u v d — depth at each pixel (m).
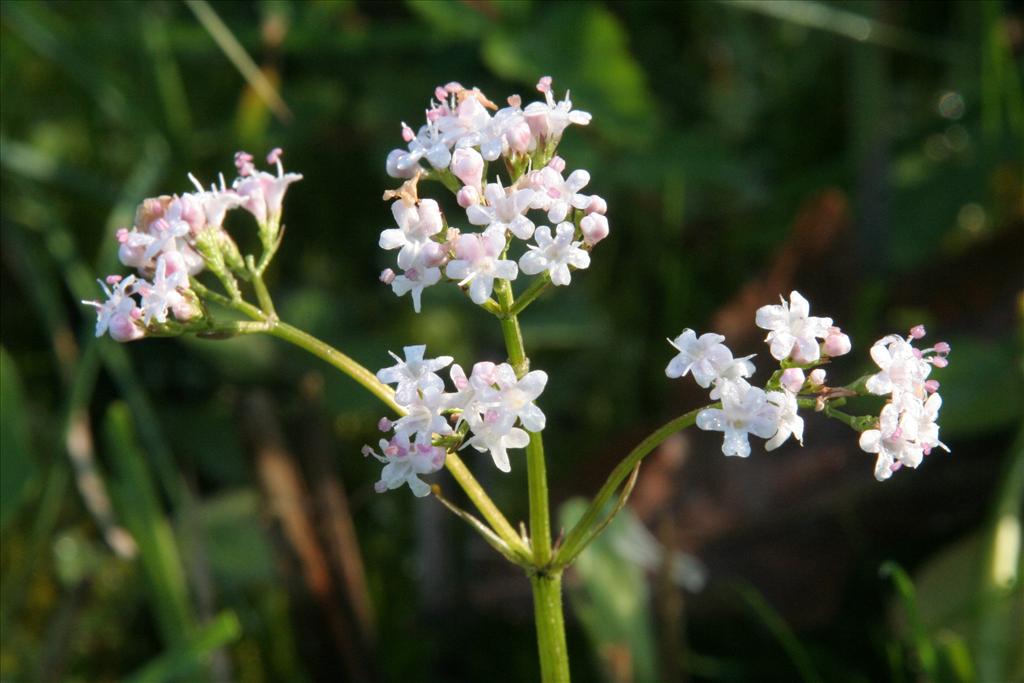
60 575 0.27
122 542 0.25
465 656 0.26
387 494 0.29
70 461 0.27
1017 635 0.23
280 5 0.31
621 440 0.27
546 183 0.18
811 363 0.18
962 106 0.34
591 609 0.23
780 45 0.37
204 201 0.19
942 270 0.29
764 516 0.26
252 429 0.24
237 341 0.28
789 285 0.29
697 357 0.18
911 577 0.26
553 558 0.19
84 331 0.29
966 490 0.27
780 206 0.34
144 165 0.29
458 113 0.19
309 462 0.24
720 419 0.17
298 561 0.24
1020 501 0.26
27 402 0.30
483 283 0.18
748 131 0.36
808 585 0.26
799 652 0.23
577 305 0.31
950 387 0.26
